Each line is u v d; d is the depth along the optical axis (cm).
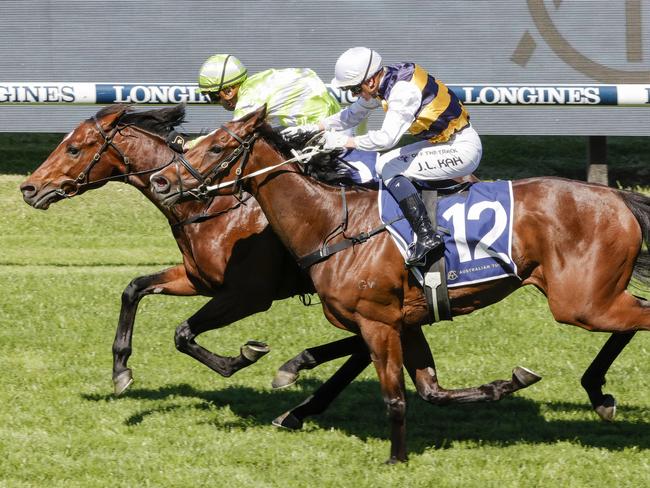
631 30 1872
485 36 1886
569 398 1012
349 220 825
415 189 816
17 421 926
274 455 845
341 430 925
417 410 993
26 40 1888
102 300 1333
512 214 805
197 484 785
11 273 1456
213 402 1009
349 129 957
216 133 830
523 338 1202
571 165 2014
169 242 1666
